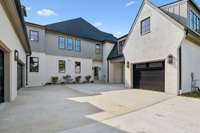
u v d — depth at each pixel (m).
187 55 10.55
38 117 4.98
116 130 3.98
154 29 11.32
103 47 23.09
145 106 6.68
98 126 4.26
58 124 4.36
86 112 5.67
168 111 5.85
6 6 5.91
